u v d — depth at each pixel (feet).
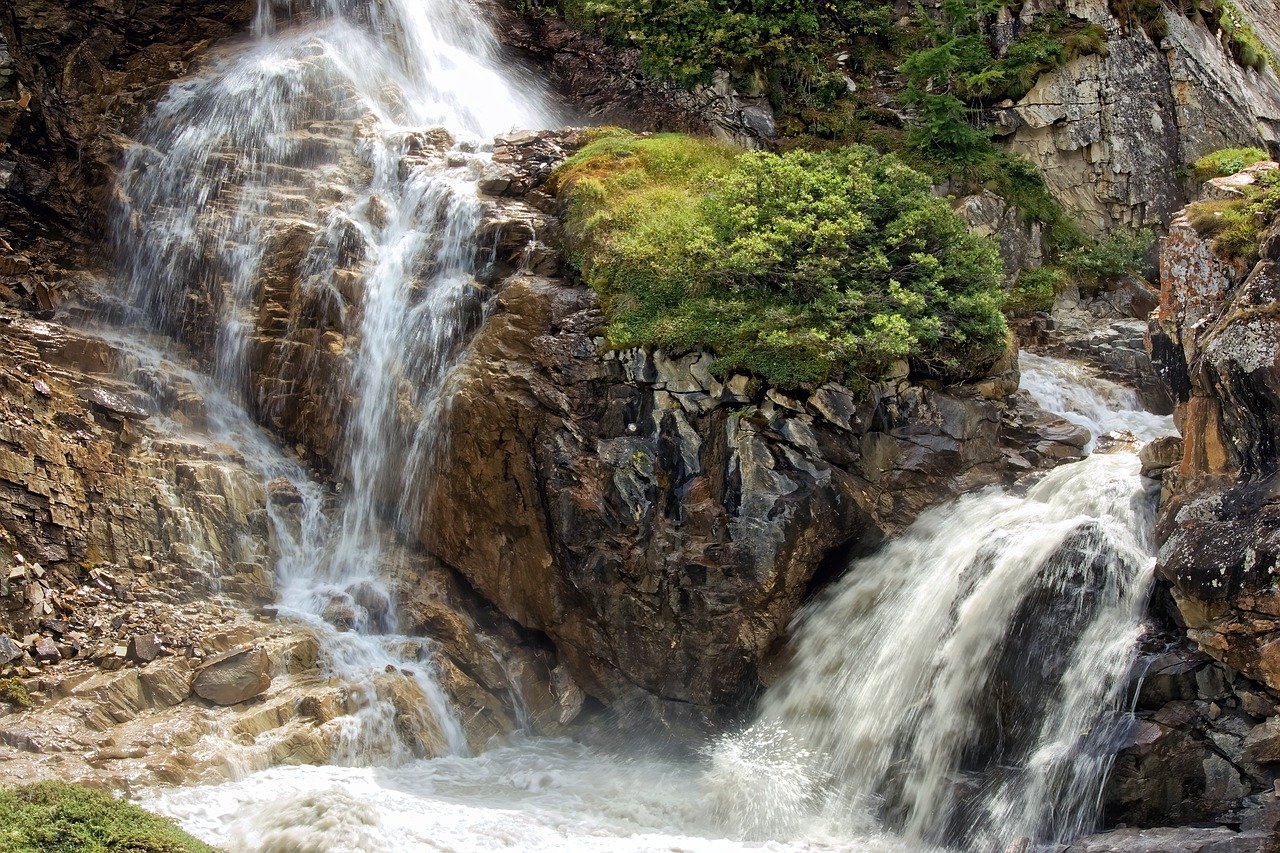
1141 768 31.53
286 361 52.60
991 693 35.78
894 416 44.19
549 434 45.11
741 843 35.24
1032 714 34.91
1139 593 34.91
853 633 41.60
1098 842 30.63
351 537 49.70
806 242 45.60
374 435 49.90
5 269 56.44
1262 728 30.96
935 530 42.96
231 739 39.34
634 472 43.80
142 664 41.70
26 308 55.11
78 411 48.34
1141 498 37.29
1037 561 36.29
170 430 51.11
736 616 42.04
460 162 56.44
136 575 45.88
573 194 51.24
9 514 44.24
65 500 45.60
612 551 43.57
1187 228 37.19
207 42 67.00
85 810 30.66
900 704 38.37
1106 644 34.32
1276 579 30.99
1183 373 37.06
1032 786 33.17
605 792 39.40
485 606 47.57
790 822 36.81
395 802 36.81
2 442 44.57
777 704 42.11
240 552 47.96
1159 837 30.19
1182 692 32.37
